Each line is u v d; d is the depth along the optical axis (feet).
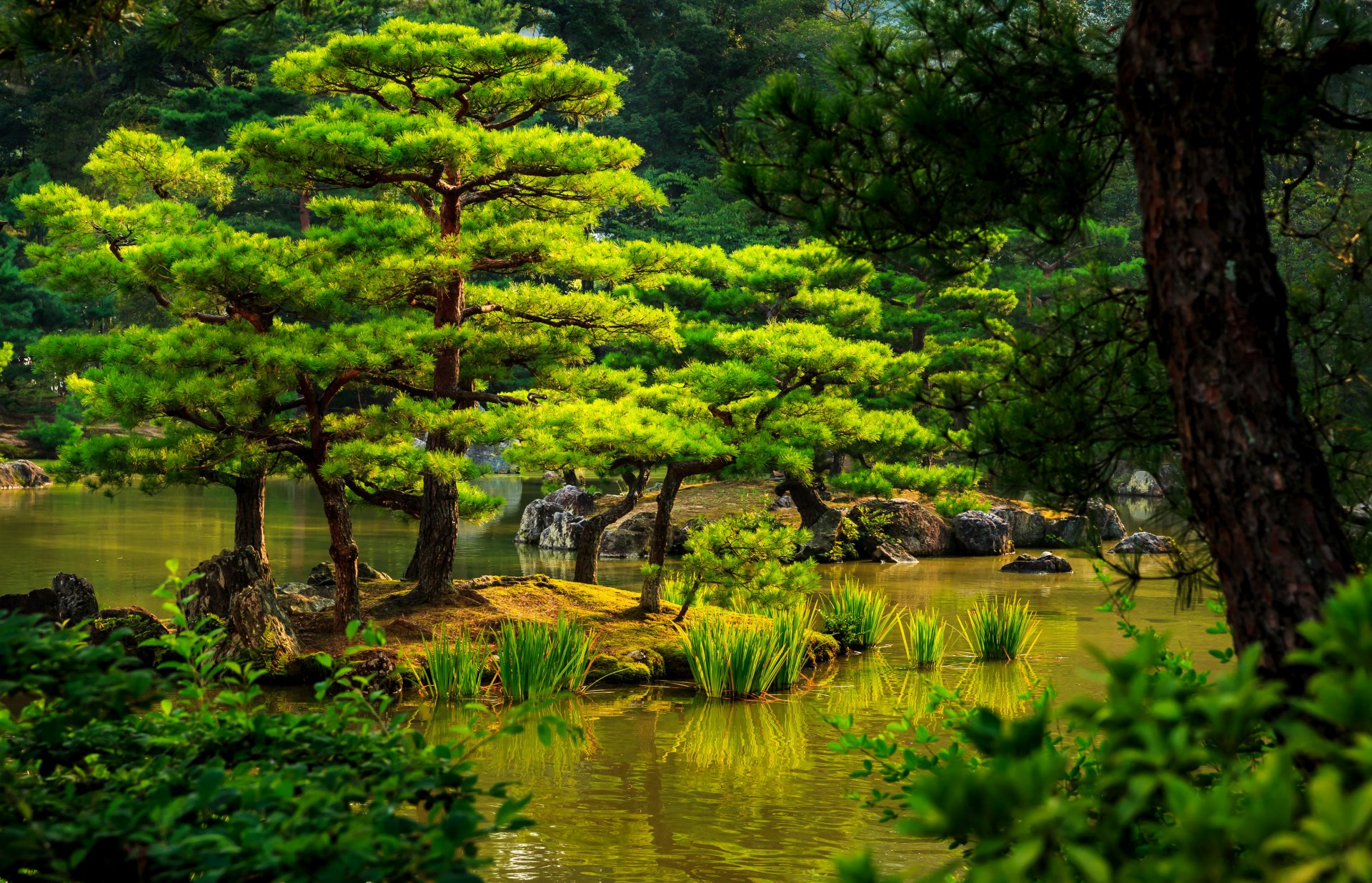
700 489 118.62
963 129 17.03
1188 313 13.96
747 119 18.38
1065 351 18.63
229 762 13.56
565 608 57.88
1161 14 14.30
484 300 62.08
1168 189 14.23
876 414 63.72
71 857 10.91
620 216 175.73
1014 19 17.34
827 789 35.01
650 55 206.80
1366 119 17.39
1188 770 11.26
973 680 50.83
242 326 50.21
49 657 11.87
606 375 62.54
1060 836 8.32
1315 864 6.75
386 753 12.76
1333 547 13.15
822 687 49.98
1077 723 10.47
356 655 47.52
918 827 8.30
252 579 52.01
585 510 109.09
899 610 69.87
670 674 52.13
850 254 18.83
